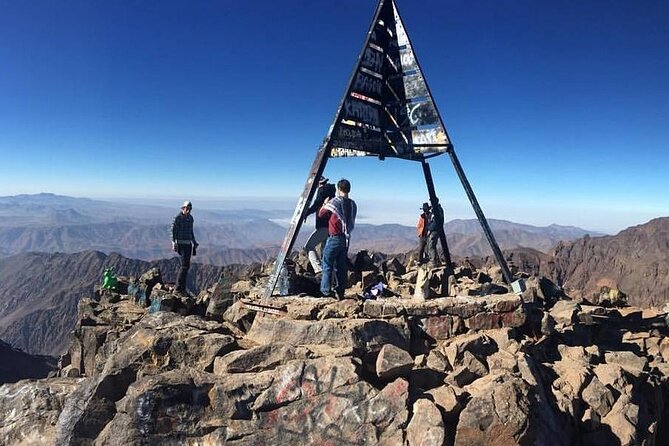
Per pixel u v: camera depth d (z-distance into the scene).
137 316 21.47
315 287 15.90
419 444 8.90
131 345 11.30
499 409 9.30
